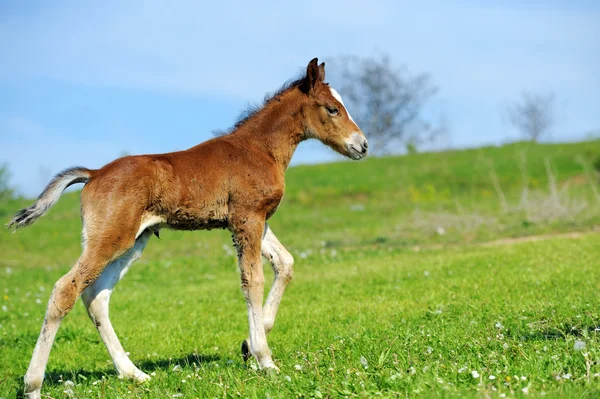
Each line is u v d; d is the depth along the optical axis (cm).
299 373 800
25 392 820
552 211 2742
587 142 5084
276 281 984
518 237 2483
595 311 1022
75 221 3600
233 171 920
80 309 1688
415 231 2770
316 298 1582
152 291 1945
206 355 1093
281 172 980
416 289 1538
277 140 976
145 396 800
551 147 4975
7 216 3950
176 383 859
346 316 1309
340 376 760
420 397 644
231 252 2641
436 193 3975
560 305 1104
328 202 3972
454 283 1546
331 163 5162
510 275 1571
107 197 852
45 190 859
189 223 917
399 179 4350
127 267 944
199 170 905
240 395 735
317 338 1098
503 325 996
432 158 5012
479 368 725
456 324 1066
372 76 7950
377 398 660
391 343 905
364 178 4434
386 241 2623
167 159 905
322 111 991
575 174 4044
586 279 1423
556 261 1738
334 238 2820
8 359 1164
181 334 1298
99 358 1173
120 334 1338
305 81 998
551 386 661
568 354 770
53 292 822
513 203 3284
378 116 8025
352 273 1881
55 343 1291
